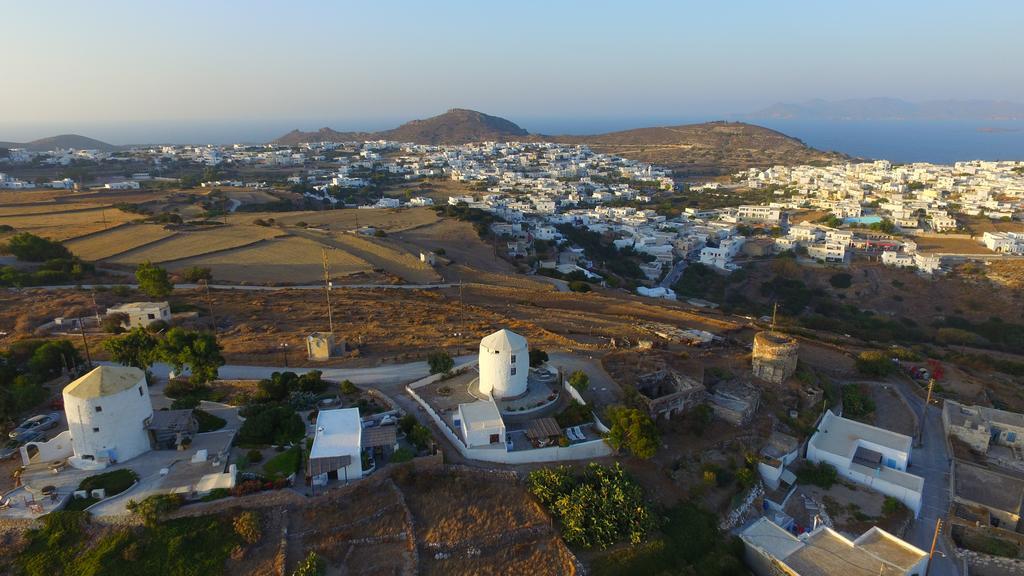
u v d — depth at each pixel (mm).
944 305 150750
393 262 143000
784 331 106375
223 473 45188
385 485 46719
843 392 77000
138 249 137250
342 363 71062
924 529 54719
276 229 162250
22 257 118875
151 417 48938
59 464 45656
